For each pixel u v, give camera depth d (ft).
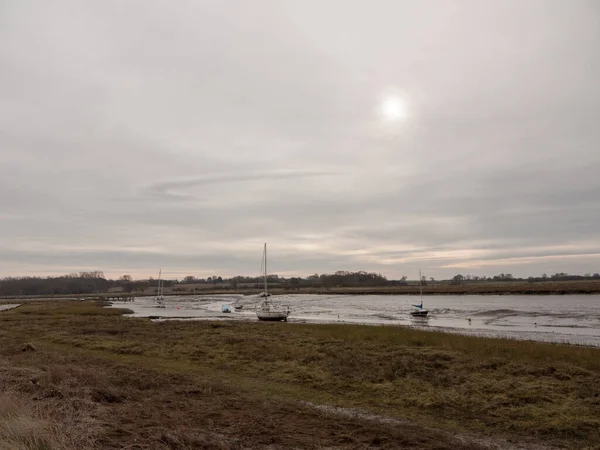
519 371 43.27
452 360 49.88
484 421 30.66
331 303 281.95
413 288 496.23
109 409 30.42
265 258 175.01
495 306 215.31
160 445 22.94
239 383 42.34
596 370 44.73
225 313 201.57
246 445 24.99
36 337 81.51
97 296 471.21
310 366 48.96
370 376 43.14
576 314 161.38
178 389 38.58
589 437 27.37
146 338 76.54
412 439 26.68
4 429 20.17
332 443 25.75
